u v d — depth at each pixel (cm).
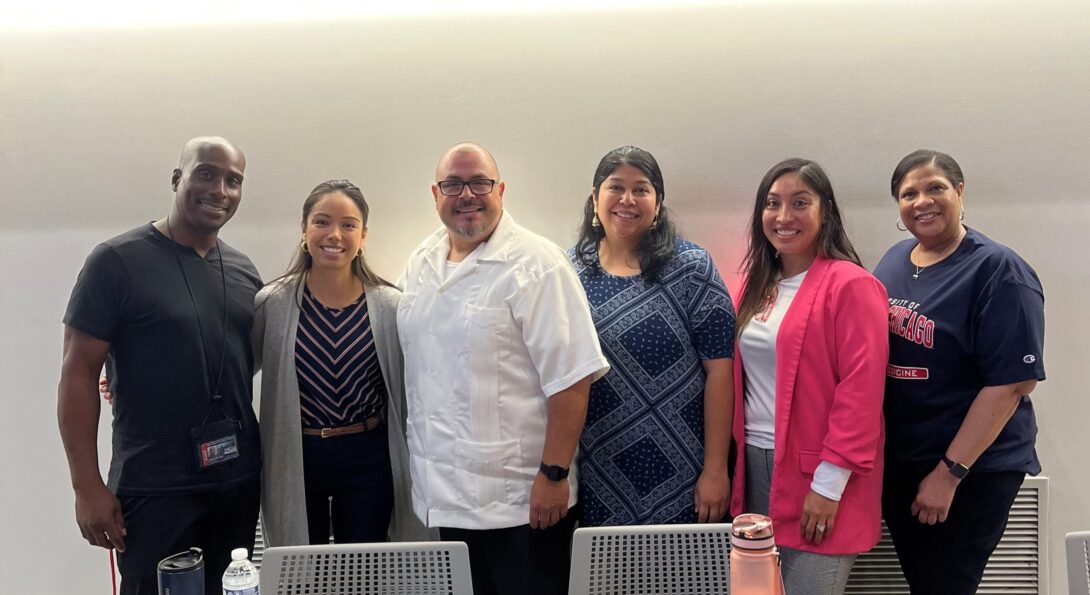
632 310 198
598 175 205
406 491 210
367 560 138
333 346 201
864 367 177
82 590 249
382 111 237
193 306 192
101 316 184
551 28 234
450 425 185
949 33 229
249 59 236
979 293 185
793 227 189
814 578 182
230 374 198
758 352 194
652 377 196
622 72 234
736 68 232
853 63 231
